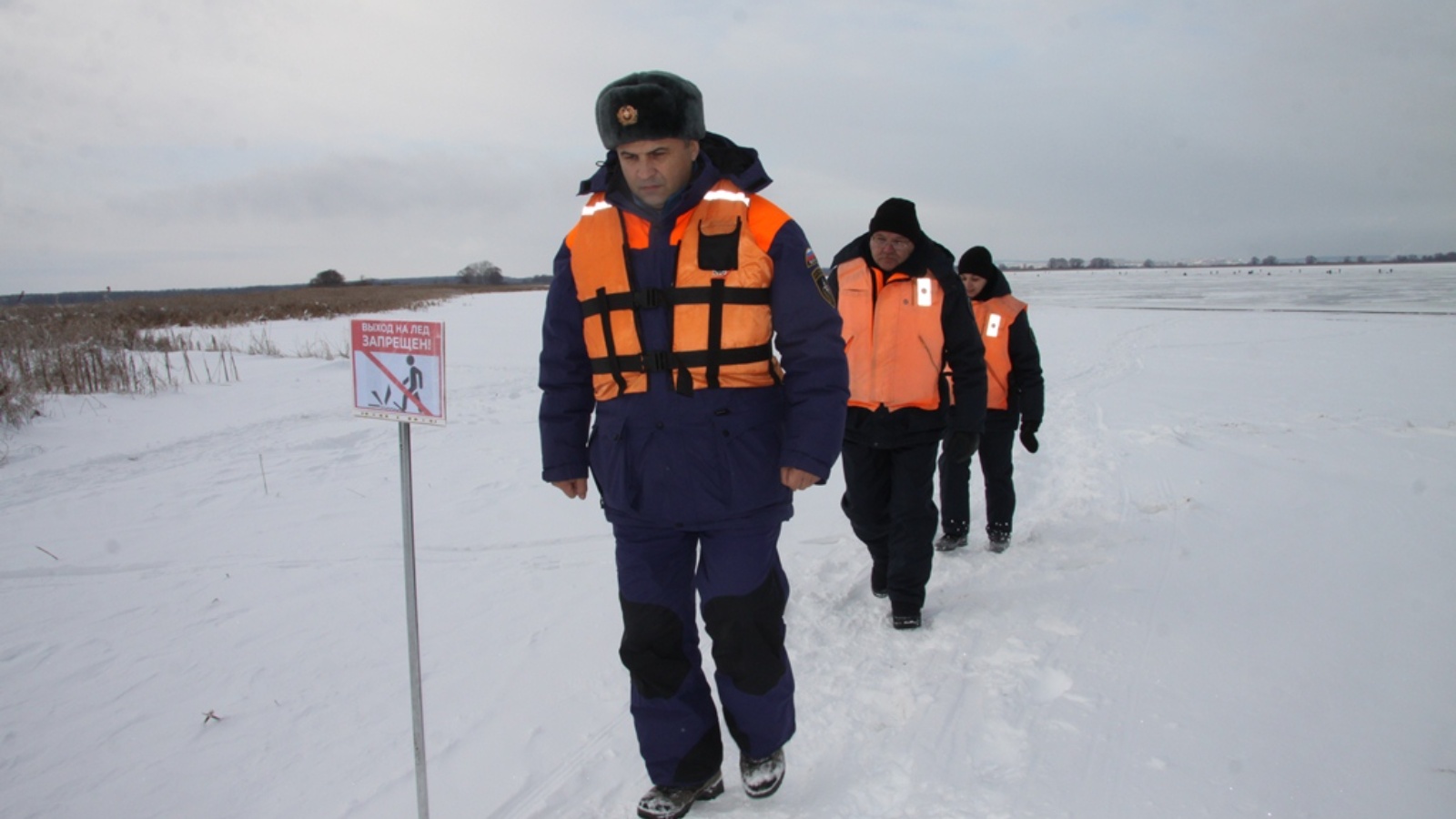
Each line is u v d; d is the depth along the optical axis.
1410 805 2.19
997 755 2.57
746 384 2.22
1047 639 3.36
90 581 4.41
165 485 6.33
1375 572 3.91
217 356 14.30
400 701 3.11
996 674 3.08
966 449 3.76
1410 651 3.08
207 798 2.57
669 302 2.18
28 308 16.20
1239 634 3.29
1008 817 2.25
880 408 3.52
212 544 4.96
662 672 2.38
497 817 2.42
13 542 5.04
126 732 2.96
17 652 3.59
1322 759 2.42
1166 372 12.35
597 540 5.00
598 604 3.98
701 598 2.34
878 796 2.41
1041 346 16.78
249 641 3.65
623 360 2.23
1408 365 12.58
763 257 2.18
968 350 3.65
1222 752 2.48
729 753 2.76
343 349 17.31
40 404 9.23
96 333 14.49
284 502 5.86
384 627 3.77
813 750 2.68
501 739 2.83
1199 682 2.92
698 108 2.14
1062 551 4.52
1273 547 4.34
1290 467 6.01
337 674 3.33
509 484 6.33
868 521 3.77
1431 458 6.17
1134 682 2.95
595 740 2.81
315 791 2.58
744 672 2.32
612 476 2.27
